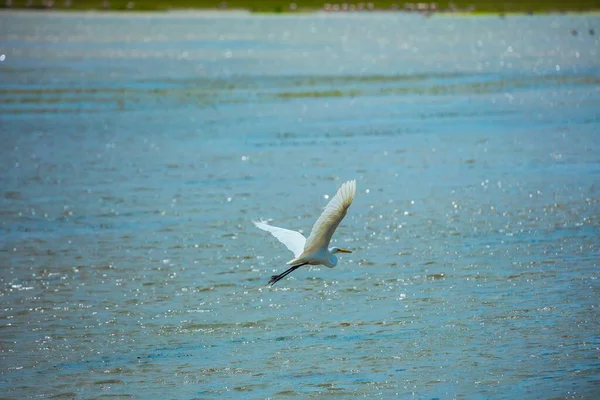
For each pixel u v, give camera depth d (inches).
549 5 5290.4
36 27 4311.0
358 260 995.9
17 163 1483.8
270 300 887.7
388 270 960.9
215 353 766.5
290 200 1240.8
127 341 796.6
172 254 1032.8
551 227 1093.8
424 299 874.1
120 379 721.6
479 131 1708.9
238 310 863.1
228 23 4591.5
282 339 791.7
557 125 1752.0
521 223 1112.2
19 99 2133.4
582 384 683.4
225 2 5772.6
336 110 1978.3
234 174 1396.4
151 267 990.4
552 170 1380.4
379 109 1989.4
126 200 1259.8
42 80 2469.2
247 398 678.5
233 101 2108.8
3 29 4200.3
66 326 832.3
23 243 1080.2
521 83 2378.2
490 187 1285.7
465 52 3203.7
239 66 2805.1
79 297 905.5
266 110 1982.0
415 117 1881.2
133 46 3452.3
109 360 758.5
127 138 1679.4
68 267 994.7
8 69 2723.9
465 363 728.3
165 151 1567.4
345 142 1622.8
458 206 1194.0
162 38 3789.4
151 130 1756.9
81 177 1390.3
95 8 5521.7
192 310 865.5
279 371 725.3
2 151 1571.1
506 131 1702.8
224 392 690.8
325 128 1763.0
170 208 1216.2
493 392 674.8
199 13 5344.5
